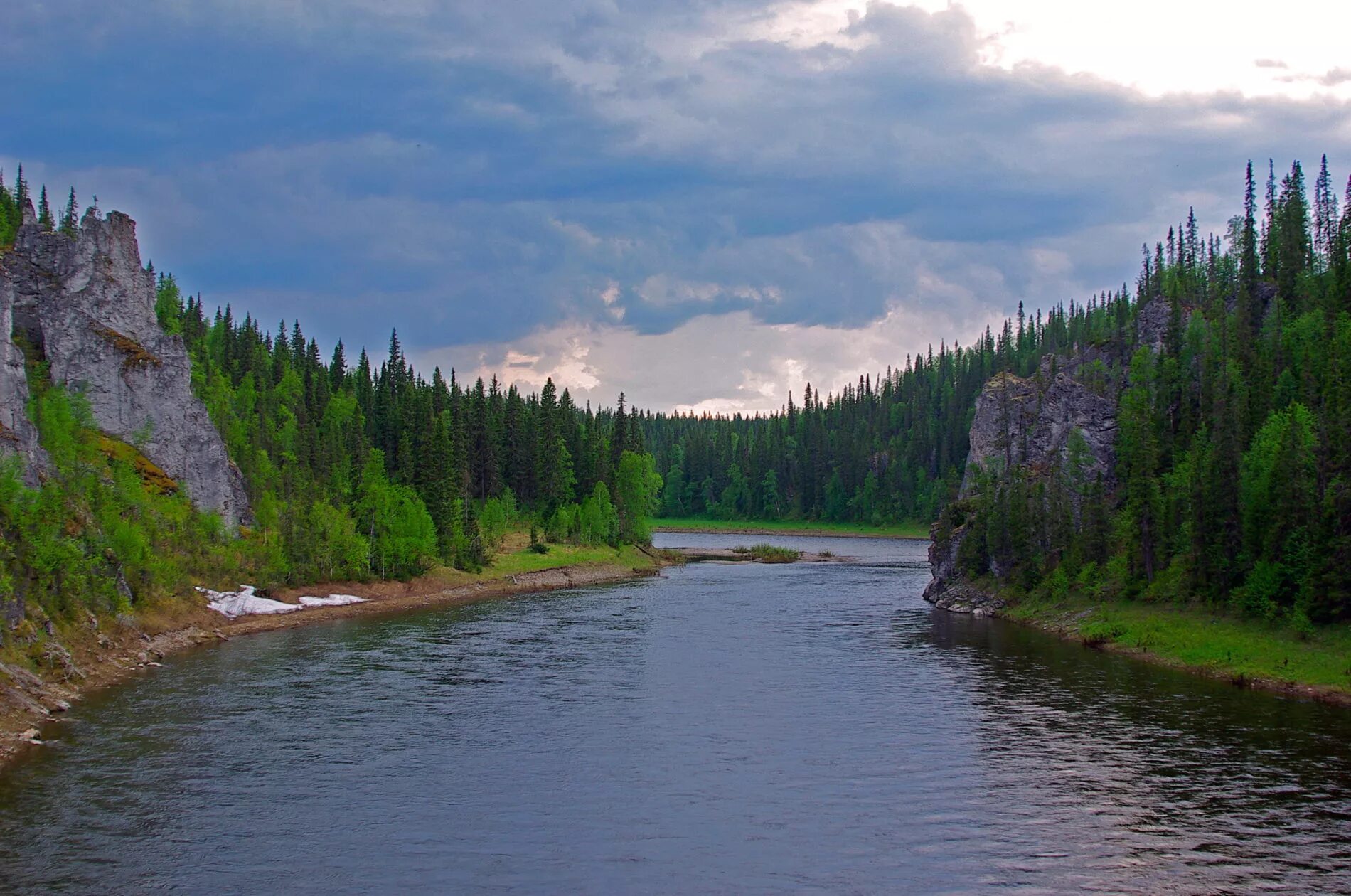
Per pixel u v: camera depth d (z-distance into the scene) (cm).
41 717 4312
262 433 11494
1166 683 5191
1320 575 5384
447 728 4247
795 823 3073
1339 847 2819
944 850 2842
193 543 7888
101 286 8688
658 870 2712
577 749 3931
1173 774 3522
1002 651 6262
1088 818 3092
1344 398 5975
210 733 4122
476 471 15062
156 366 8800
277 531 8744
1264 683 5041
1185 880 2608
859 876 2664
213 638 6725
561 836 2966
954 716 4456
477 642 6681
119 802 3228
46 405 6969
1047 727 4238
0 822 3033
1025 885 2591
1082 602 7400
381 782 3484
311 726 4269
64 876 2633
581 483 16038
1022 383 12800
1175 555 7031
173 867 2703
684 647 6456
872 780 3512
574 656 6116
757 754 3859
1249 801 3225
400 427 14262
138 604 6406
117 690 4991
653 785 3462
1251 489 6319
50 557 5369
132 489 7388
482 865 2738
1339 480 5556
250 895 2525
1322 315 8738
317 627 7456
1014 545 8406
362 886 2592
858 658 6025
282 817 3111
